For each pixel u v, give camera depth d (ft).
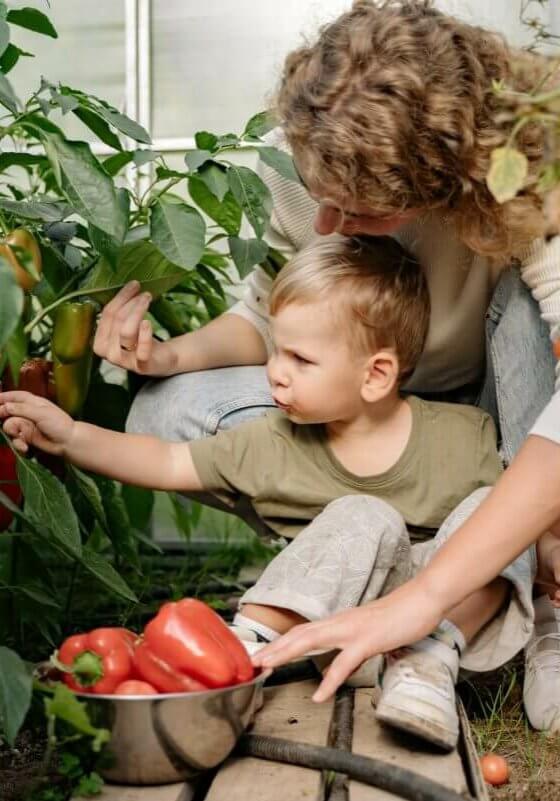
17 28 8.62
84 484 5.41
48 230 5.71
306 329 5.14
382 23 4.59
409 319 5.29
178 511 8.05
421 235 5.59
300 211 6.15
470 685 5.44
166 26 8.59
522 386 5.41
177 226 5.00
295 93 4.67
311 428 5.55
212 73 8.59
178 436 5.92
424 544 5.28
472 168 4.56
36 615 5.49
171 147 8.64
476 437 5.49
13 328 3.65
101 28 8.59
